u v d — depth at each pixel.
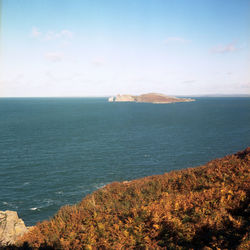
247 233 5.67
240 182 9.01
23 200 29.58
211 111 178.50
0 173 39.06
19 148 57.50
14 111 185.00
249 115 142.12
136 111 189.38
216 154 51.84
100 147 59.56
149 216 7.46
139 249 6.16
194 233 6.38
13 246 7.39
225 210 7.12
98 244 6.57
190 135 75.94
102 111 190.50
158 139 69.94
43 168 42.06
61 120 122.88
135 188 10.88
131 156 50.78
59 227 7.88
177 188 10.46
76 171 40.62
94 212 8.27
